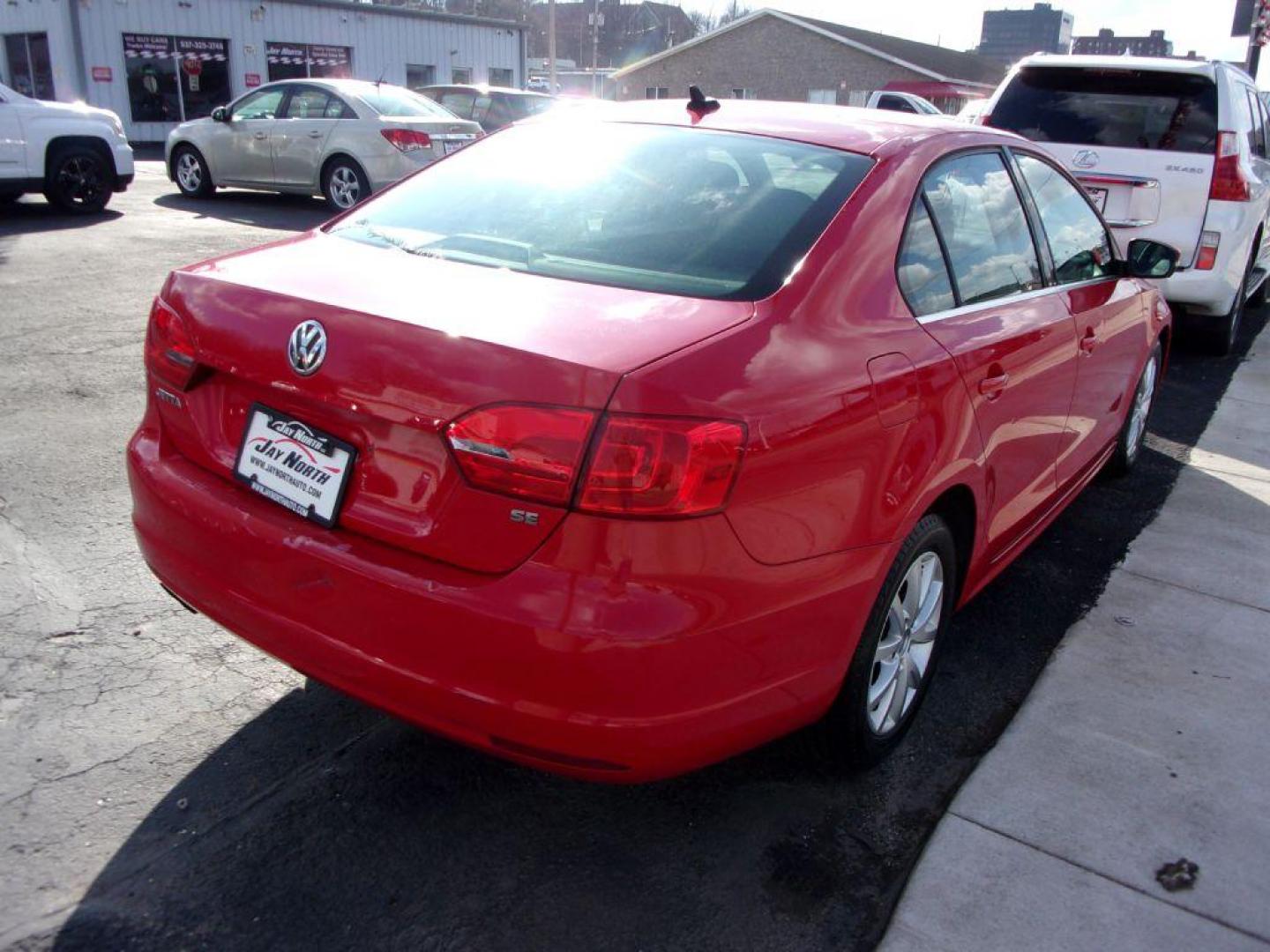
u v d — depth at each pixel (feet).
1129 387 15.53
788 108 11.29
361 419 7.52
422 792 9.12
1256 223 25.08
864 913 8.11
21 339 21.74
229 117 45.03
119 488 14.70
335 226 10.40
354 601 7.48
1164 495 17.04
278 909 7.82
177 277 9.02
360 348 7.48
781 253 8.52
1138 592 13.57
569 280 8.38
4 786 8.80
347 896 7.98
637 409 6.70
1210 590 13.71
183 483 8.64
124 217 39.60
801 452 7.44
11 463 15.31
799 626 7.79
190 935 7.53
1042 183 12.62
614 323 7.47
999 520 11.00
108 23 85.92
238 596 8.21
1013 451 10.84
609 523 6.73
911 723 10.19
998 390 10.05
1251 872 8.64
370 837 8.57
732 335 7.51
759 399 7.23
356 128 41.63
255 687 10.44
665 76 158.51
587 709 6.88
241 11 92.94
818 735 9.18
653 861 8.51
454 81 111.65
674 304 7.89
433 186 10.66
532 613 6.82
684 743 7.22
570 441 6.72
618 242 8.93
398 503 7.45
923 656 10.09
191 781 9.06
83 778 8.98
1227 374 25.26
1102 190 23.70
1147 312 15.64
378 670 7.47
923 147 10.08
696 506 6.84
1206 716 10.82
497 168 10.60
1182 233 23.17
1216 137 22.89
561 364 6.83
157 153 82.74
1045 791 9.48
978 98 139.74
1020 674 11.66
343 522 7.70
